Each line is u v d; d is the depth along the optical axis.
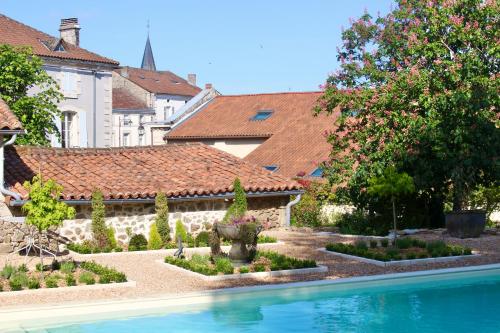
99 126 47.00
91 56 46.53
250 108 52.59
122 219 23.53
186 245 22.83
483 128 25.08
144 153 27.75
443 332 13.39
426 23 27.30
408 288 17.06
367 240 23.94
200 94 60.22
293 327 13.66
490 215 30.80
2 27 44.31
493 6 25.36
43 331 13.32
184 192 24.14
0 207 21.39
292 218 29.45
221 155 28.72
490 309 15.00
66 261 19.05
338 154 29.23
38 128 33.00
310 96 52.09
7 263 19.19
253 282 16.69
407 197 27.34
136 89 77.69
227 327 13.62
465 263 19.05
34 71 33.50
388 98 25.84
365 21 34.47
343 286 16.64
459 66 24.86
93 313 14.16
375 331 13.41
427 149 25.73
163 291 15.74
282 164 42.69
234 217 19.78
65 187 22.91
